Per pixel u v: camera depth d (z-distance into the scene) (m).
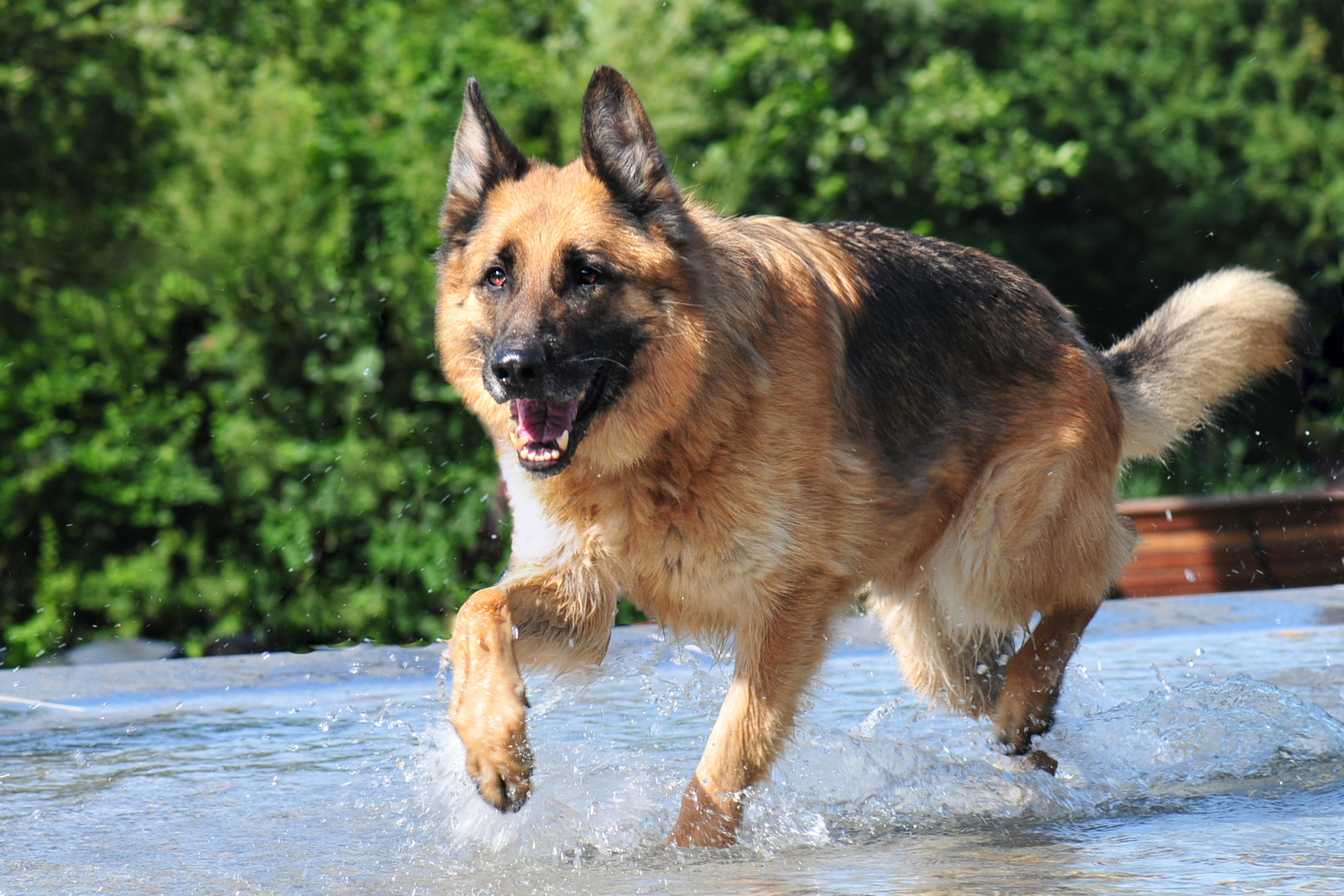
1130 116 33.53
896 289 7.39
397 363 19.14
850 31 27.77
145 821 6.13
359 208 20.53
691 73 21.12
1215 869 4.73
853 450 6.76
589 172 6.52
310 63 23.59
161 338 21.97
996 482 7.51
